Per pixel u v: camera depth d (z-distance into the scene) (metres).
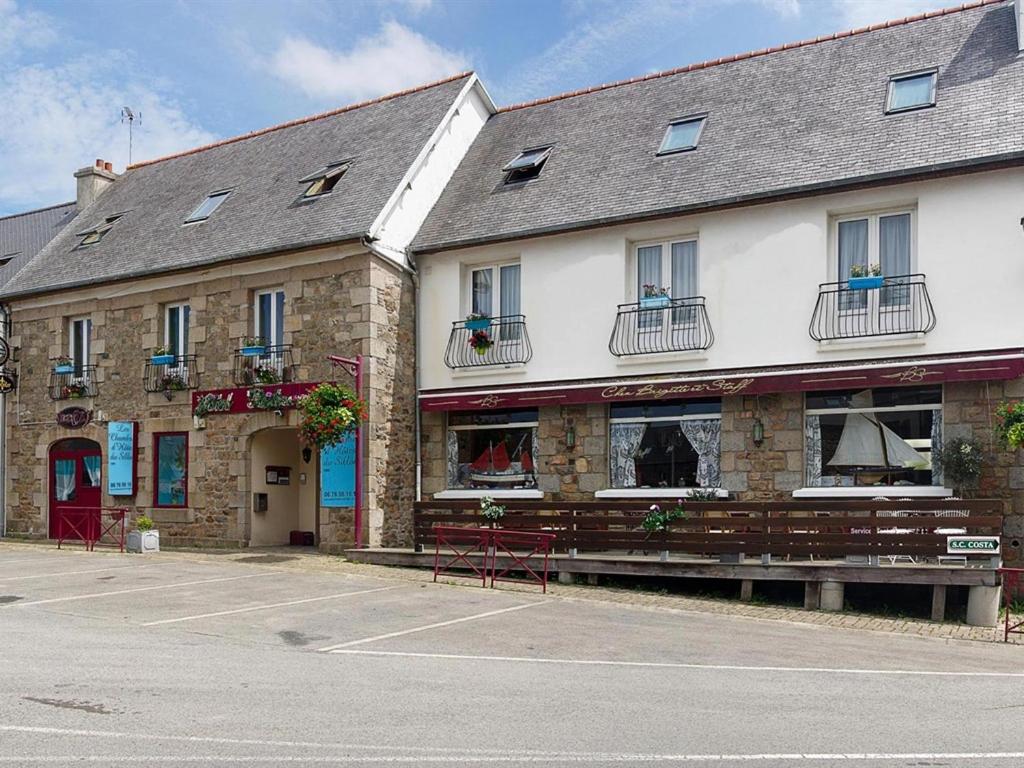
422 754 5.29
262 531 16.73
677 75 17.55
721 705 6.55
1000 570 10.32
